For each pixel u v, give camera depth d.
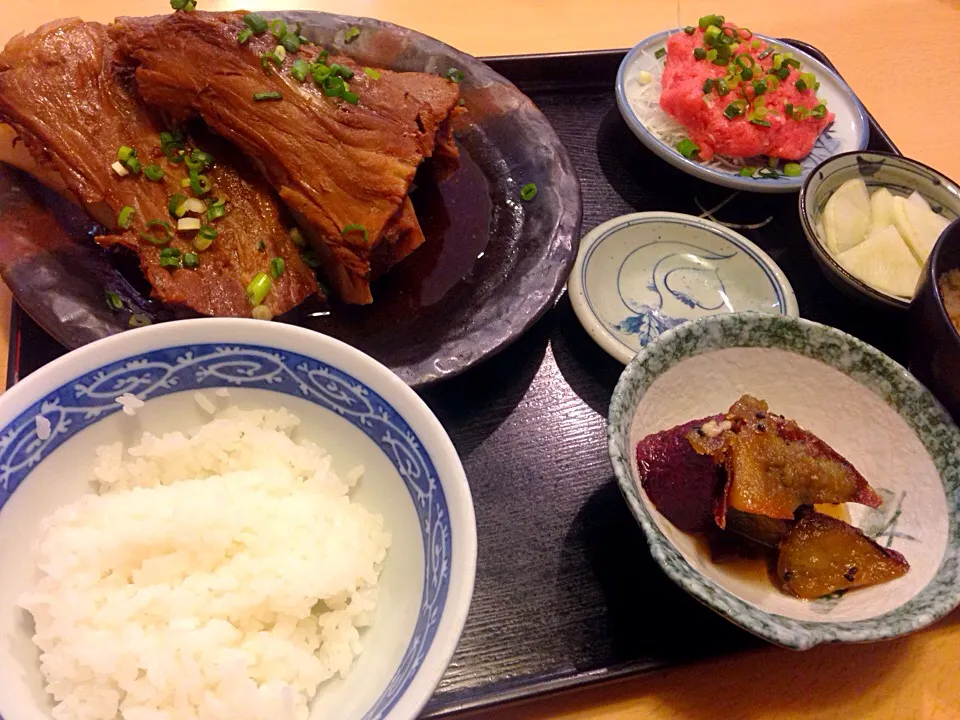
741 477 0.30
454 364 0.34
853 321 0.42
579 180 0.43
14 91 0.37
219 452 0.28
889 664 0.31
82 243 0.37
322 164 0.36
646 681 0.31
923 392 0.32
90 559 0.25
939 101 0.55
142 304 0.36
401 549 0.27
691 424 0.33
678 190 0.47
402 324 0.37
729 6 0.59
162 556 0.26
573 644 0.31
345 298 0.38
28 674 0.24
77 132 0.37
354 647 0.26
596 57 0.50
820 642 0.27
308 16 0.44
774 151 0.48
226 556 0.26
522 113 0.43
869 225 0.44
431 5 0.55
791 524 0.31
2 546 0.25
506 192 0.42
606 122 0.50
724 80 0.48
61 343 0.33
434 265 0.39
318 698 0.25
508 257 0.40
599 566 0.32
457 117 0.44
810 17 0.59
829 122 0.49
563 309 0.41
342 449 0.28
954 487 0.31
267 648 0.25
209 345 0.27
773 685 0.31
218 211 0.37
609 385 0.38
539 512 0.34
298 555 0.26
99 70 0.38
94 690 0.24
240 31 0.38
